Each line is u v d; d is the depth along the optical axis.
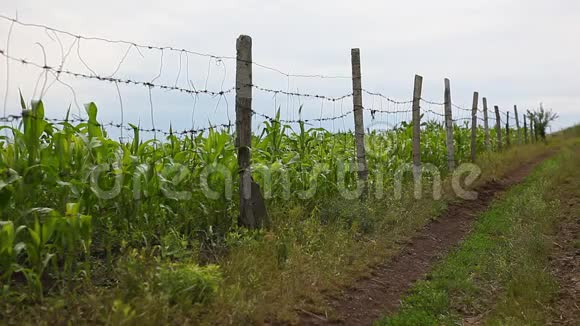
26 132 4.95
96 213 5.70
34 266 4.64
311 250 6.94
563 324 5.42
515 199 10.85
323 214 8.41
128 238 5.81
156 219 6.24
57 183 5.09
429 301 6.00
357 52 9.94
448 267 7.16
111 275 5.21
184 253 5.52
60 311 4.36
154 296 4.54
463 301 6.10
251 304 4.94
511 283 6.27
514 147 23.94
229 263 5.77
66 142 5.36
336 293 5.95
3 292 4.35
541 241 7.67
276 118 8.52
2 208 4.80
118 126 5.80
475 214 10.68
